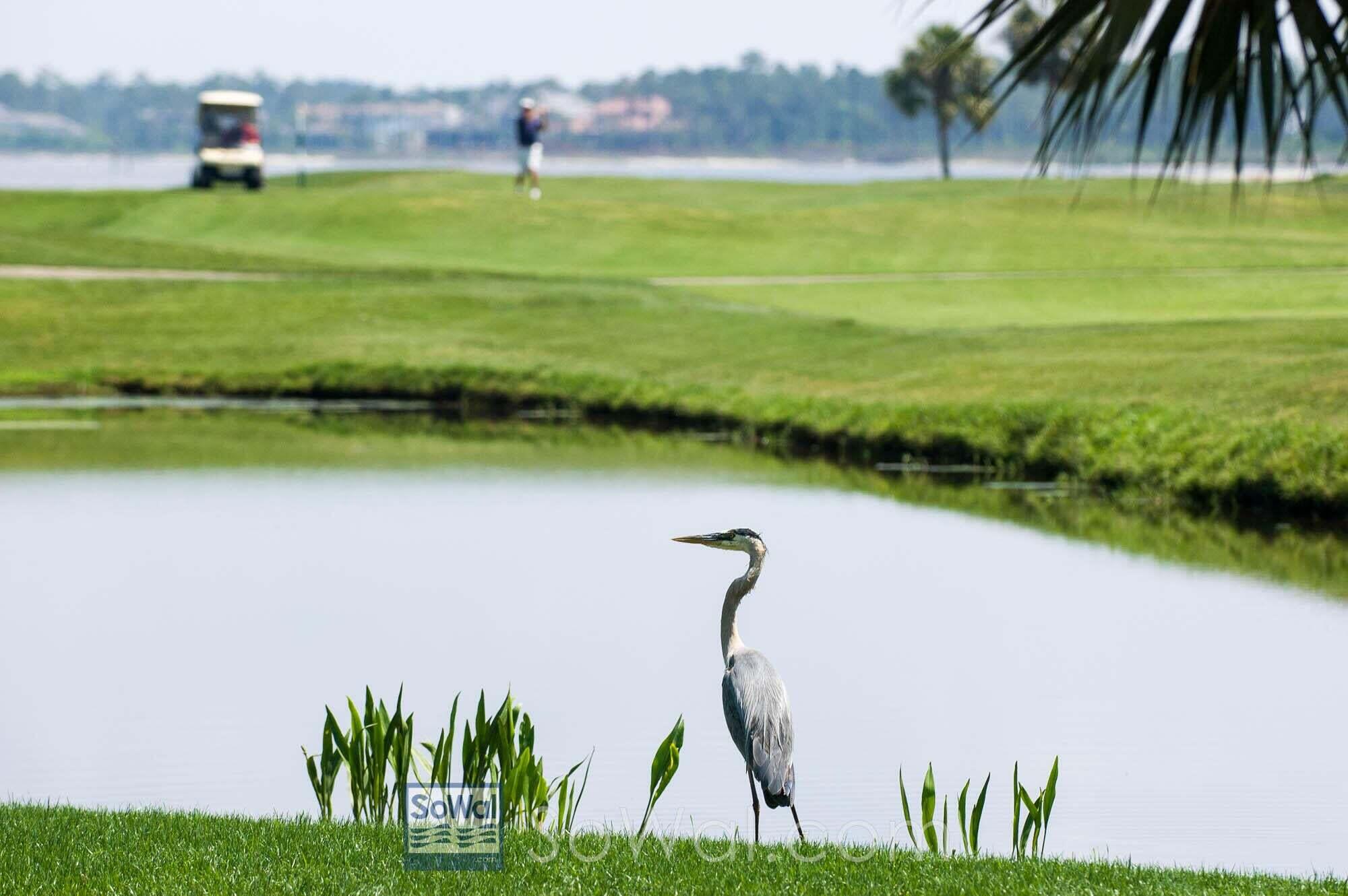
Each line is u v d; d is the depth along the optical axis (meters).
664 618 50.34
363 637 47.97
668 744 26.19
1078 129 18.12
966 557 59.25
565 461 84.12
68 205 196.75
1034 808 26.28
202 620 50.09
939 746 37.09
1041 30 18.08
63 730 38.75
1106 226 188.25
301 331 127.12
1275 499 66.38
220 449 88.12
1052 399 86.50
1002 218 195.62
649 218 192.25
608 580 55.91
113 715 40.09
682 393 101.38
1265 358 89.56
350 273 153.00
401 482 77.06
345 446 89.81
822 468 81.94
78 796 33.91
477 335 125.56
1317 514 65.12
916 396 93.38
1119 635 47.53
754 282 153.38
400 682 43.19
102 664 45.06
